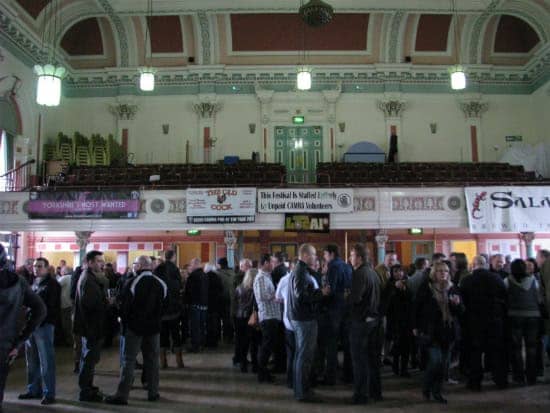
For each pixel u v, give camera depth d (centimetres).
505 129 1964
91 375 567
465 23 1923
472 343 610
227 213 1288
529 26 1878
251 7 1697
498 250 1547
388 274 685
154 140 1947
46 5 1617
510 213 1288
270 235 1570
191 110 1962
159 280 571
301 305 558
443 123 1964
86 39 1931
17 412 519
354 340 552
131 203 1308
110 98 1958
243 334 723
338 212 1298
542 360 680
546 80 1861
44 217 1303
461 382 654
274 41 1955
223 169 1672
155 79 1962
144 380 646
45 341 557
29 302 446
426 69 1959
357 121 1961
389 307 701
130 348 556
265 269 669
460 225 1307
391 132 1953
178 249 1580
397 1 1706
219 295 938
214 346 943
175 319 746
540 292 640
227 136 1955
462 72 1236
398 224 1305
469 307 616
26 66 1600
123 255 1571
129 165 1733
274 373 719
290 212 1291
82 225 1307
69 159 1728
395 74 1961
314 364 635
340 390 611
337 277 627
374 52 1972
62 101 1897
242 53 1964
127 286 565
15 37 1512
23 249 1505
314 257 572
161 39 1941
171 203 1314
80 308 566
